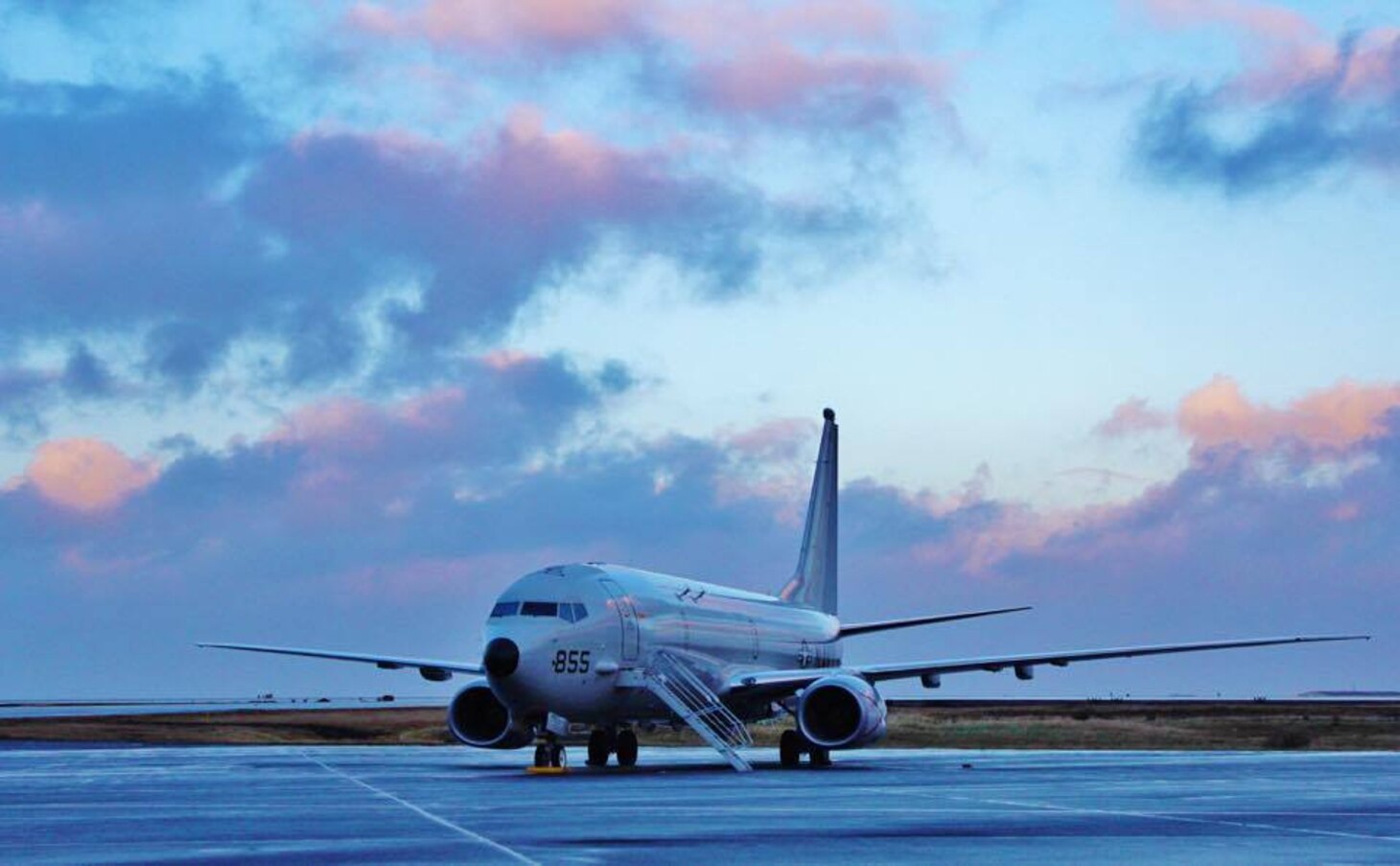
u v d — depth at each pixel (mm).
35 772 40594
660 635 46312
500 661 41219
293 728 86938
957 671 51094
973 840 19734
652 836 20281
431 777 38000
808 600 64812
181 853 18438
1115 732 85188
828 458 68062
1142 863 17031
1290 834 20594
